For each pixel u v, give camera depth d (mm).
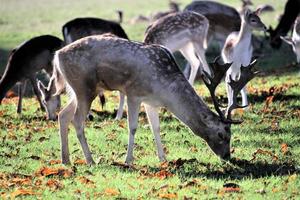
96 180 16453
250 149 19312
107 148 20094
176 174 16906
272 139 20219
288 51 39250
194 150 19391
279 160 17984
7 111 26391
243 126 21875
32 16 59594
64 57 18172
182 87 17641
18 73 26297
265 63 36031
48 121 24328
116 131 22141
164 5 61375
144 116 23906
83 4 65938
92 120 23969
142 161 18391
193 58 27844
